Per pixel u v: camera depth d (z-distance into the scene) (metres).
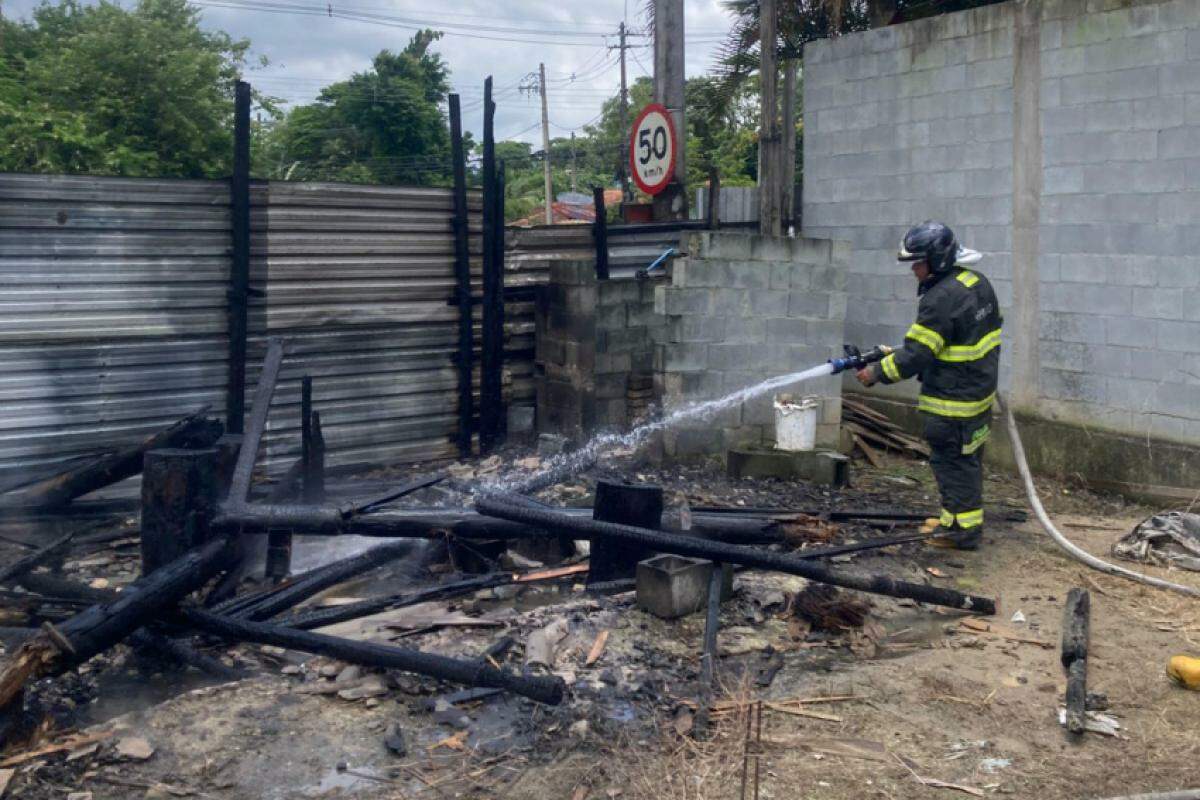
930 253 6.32
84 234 7.05
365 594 5.77
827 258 8.77
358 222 8.20
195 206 7.46
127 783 3.50
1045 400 8.77
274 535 5.61
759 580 5.75
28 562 5.46
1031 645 4.91
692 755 3.74
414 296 8.60
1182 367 7.81
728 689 4.32
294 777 3.56
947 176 9.35
